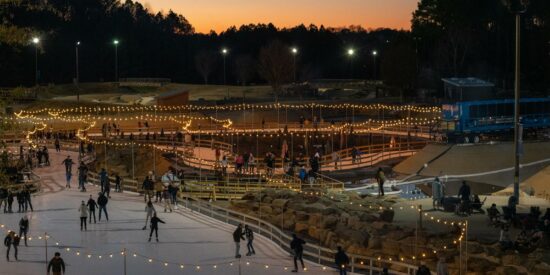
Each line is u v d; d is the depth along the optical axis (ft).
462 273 121.39
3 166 113.91
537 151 236.02
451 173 227.40
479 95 329.11
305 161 283.79
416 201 187.62
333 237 152.05
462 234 129.29
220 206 193.67
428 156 243.81
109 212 178.29
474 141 280.51
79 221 167.63
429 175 230.27
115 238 152.05
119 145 266.16
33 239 150.30
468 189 167.02
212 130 345.10
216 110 396.98
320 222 162.20
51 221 167.32
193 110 413.39
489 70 474.08
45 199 194.39
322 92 519.60
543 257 126.11
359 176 243.60
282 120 415.03
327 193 200.23
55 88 517.14
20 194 176.65
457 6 468.75
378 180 201.05
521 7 181.27
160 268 129.39
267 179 225.15
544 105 319.88
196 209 184.44
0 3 112.27
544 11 456.04
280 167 282.77
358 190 217.56
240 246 146.82
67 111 389.60
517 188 176.76
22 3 126.93
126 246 145.38
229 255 139.13
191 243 148.56
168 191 182.91
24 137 299.17
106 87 538.47
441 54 474.90
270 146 337.72
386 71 468.75
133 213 177.58
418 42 500.33
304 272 126.82
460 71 464.24
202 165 255.91
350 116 430.20
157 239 149.89
